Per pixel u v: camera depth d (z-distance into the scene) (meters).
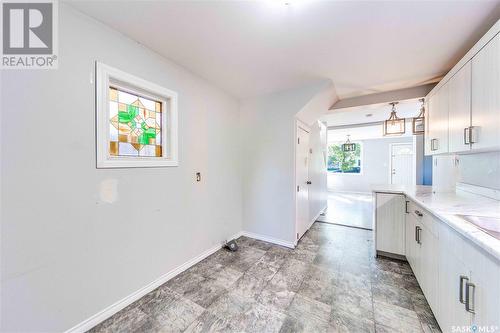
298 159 2.96
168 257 2.02
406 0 1.24
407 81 2.50
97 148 1.46
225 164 2.88
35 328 1.19
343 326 1.45
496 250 0.79
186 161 2.22
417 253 1.91
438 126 2.13
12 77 1.12
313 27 1.52
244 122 3.21
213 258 2.49
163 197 1.97
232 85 2.67
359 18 1.41
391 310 1.61
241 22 1.47
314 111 3.05
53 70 1.26
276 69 2.21
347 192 8.06
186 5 1.31
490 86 1.29
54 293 1.27
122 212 1.63
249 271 2.19
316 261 2.43
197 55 1.94
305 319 1.52
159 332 1.41
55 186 1.26
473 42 1.67
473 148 1.48
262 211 3.08
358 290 1.87
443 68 2.14
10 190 1.10
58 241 1.28
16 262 1.12
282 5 1.30
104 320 1.50
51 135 1.25
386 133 2.93
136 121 1.81
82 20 1.38
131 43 1.67
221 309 1.63
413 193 2.27
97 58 1.46
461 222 1.16
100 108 1.47
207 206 2.54
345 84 2.61
